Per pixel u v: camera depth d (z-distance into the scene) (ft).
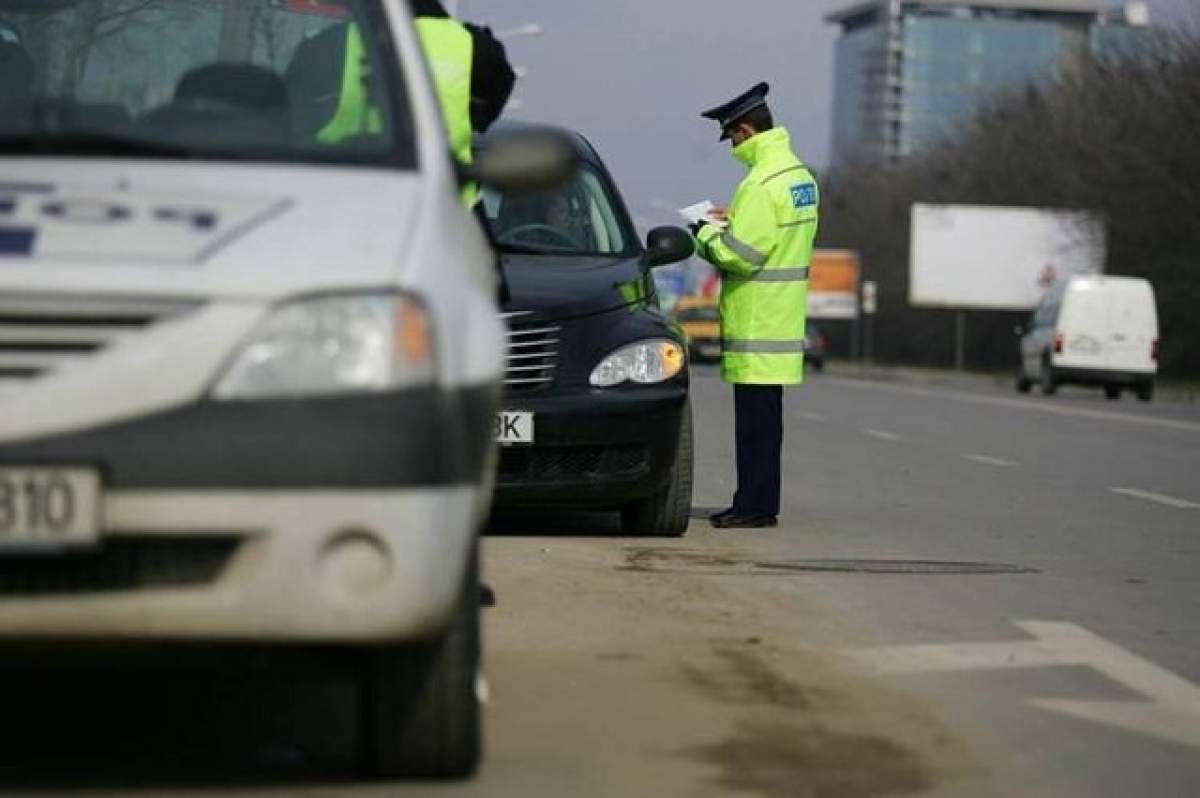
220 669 47.14
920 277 609.42
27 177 49.44
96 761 52.54
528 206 101.60
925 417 248.52
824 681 64.44
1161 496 136.15
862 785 51.88
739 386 106.83
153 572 44.29
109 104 54.85
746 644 70.33
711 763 53.62
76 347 44.50
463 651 48.73
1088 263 581.94
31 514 43.60
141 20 57.98
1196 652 72.38
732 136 104.99
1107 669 68.13
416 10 69.92
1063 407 295.69
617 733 56.59
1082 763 55.06
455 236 50.01
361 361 45.19
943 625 75.72
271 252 46.09
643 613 76.13
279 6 57.52
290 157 52.34
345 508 44.32
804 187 104.99
